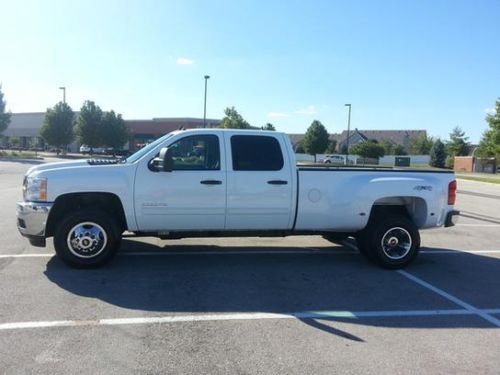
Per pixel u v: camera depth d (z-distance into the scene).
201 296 5.63
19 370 3.71
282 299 5.62
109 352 4.06
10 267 6.59
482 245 9.38
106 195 6.59
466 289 6.27
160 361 3.93
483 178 39.12
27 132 90.44
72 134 57.84
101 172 6.48
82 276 6.26
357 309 5.36
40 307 5.10
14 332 4.43
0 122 50.59
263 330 4.66
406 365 3.99
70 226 6.40
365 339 4.52
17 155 51.16
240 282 6.25
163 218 6.64
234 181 6.73
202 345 4.27
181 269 6.79
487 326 4.96
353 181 7.08
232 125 41.91
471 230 11.27
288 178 6.89
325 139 61.81
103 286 5.88
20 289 5.67
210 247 8.30
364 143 64.94
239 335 4.52
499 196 22.00
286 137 6.96
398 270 7.17
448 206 7.52
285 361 3.99
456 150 73.94
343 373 3.81
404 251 7.19
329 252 8.19
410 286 6.34
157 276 6.39
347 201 7.04
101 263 6.57
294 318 5.02
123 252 7.72
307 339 4.47
